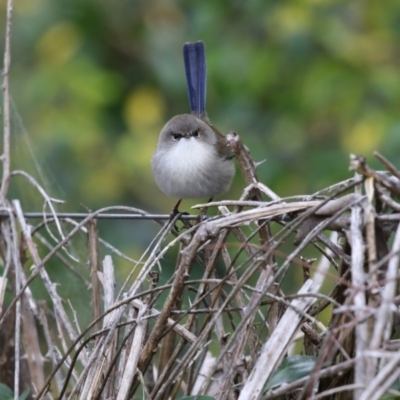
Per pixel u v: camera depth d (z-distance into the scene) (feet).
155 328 21.84
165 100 49.98
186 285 23.48
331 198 19.99
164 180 34.68
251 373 19.79
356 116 46.14
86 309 31.50
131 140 48.49
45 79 48.42
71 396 22.11
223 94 47.70
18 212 28.37
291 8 47.65
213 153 34.24
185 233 22.70
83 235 32.78
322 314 34.32
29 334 27.37
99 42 49.98
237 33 48.52
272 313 21.94
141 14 50.24
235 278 22.88
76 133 47.50
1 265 29.50
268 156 46.06
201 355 25.17
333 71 46.75
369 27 48.14
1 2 50.93
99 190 47.39
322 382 20.74
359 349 17.17
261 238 23.11
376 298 17.99
